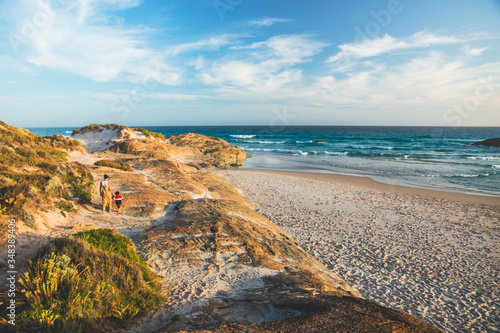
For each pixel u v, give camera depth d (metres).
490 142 58.66
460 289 9.03
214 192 16.84
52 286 4.34
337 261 10.67
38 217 7.40
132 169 18.97
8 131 15.94
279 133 131.12
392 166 35.66
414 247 12.12
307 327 4.03
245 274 7.07
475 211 17.47
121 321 4.41
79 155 22.12
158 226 9.68
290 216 15.94
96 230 7.11
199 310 4.93
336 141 79.44
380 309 4.65
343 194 21.52
